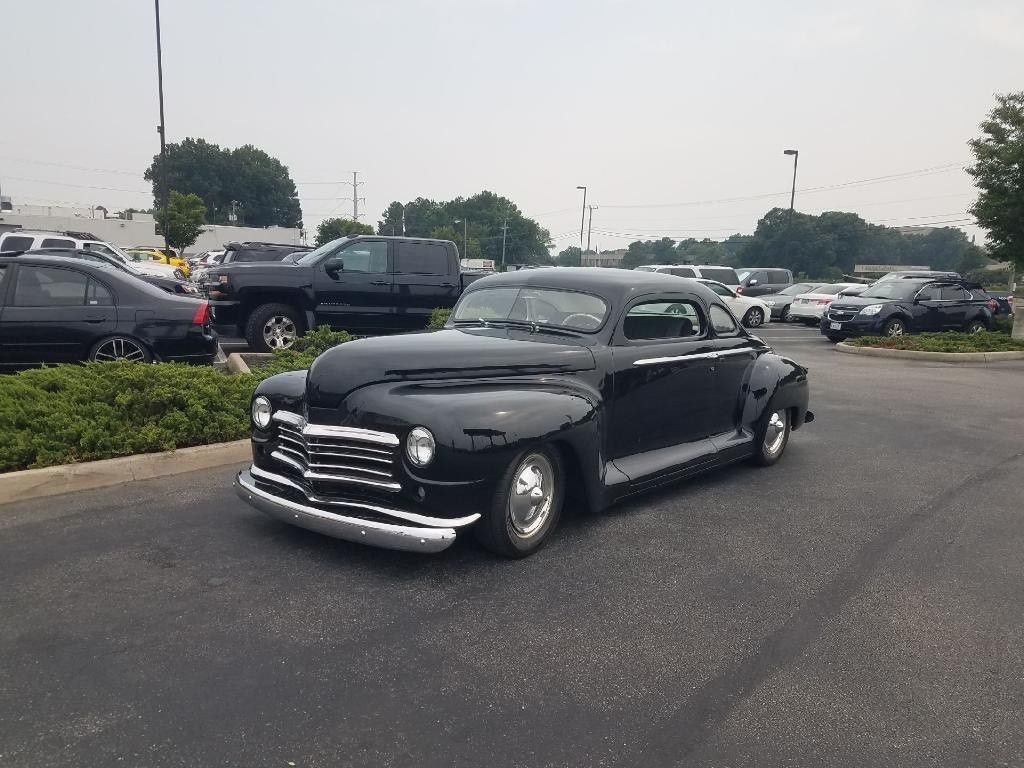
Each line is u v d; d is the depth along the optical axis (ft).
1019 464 23.95
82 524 16.07
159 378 22.15
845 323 64.95
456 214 463.83
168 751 8.87
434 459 13.20
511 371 15.48
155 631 11.69
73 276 27.14
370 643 11.56
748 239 413.18
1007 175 64.49
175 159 400.47
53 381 22.02
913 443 26.76
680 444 19.80
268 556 14.67
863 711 10.23
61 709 9.63
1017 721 10.11
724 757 9.15
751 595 13.79
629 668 11.12
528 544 14.99
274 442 15.25
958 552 16.22
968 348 55.62
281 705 9.87
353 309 39.06
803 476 22.08
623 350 17.49
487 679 10.68
